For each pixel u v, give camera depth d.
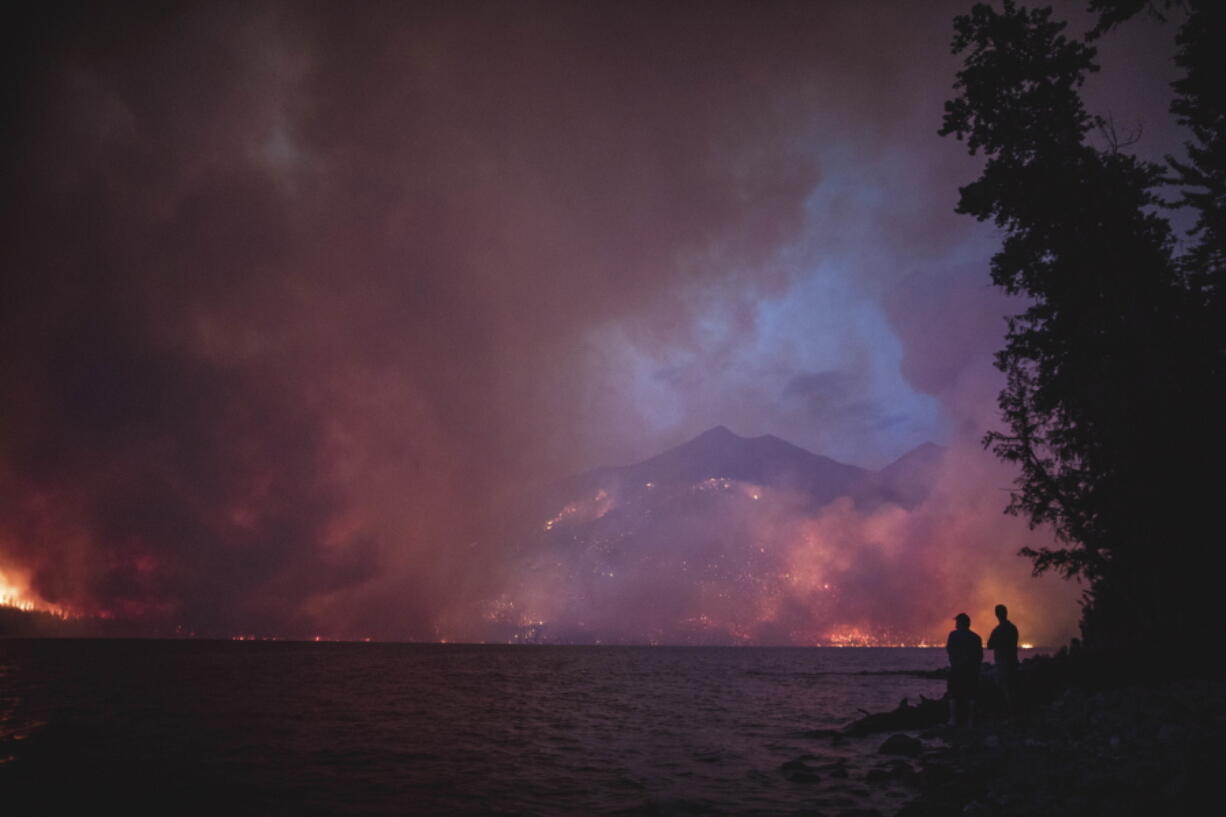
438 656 115.88
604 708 32.94
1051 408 27.34
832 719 28.70
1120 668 21.95
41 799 13.15
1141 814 9.32
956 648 20.53
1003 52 25.33
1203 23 18.38
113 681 44.66
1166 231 24.00
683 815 12.02
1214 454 21.55
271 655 104.94
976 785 12.70
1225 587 23.23
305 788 14.22
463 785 14.69
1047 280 25.67
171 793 13.68
